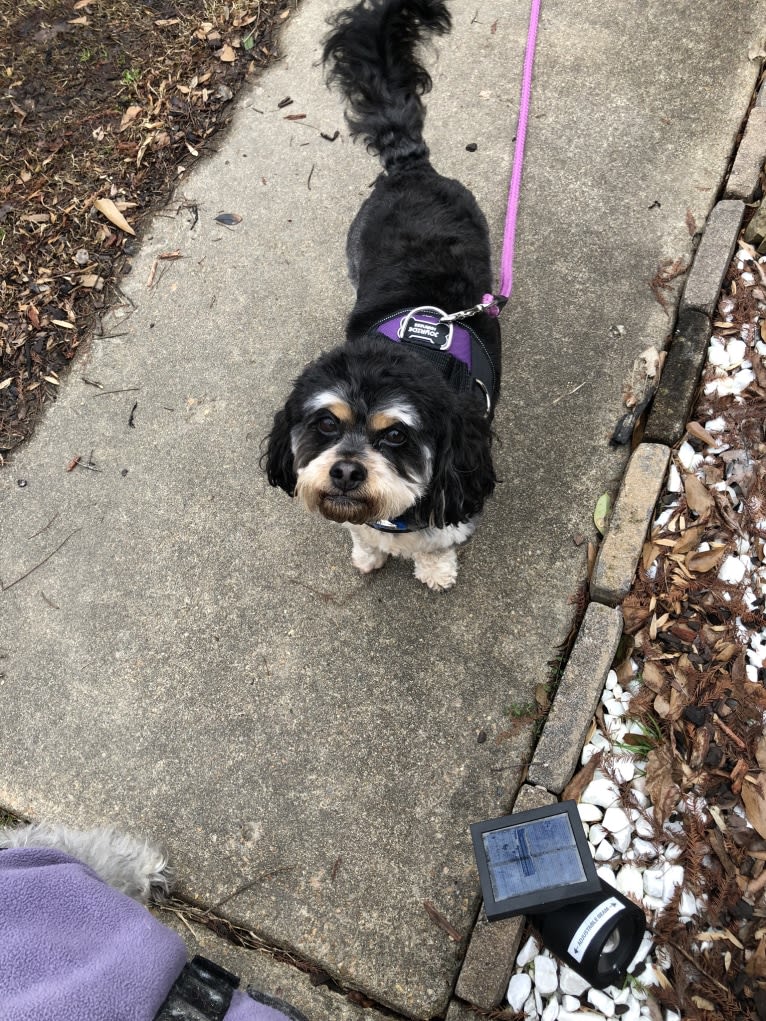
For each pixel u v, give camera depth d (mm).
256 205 3936
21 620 3072
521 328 3375
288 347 3539
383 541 2699
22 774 2775
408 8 2945
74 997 1079
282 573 3035
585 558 2883
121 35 4609
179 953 1314
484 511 3010
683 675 2555
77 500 3299
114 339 3678
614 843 2357
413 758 2621
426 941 2322
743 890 2223
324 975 2336
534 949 2240
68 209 4055
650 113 3844
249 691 2818
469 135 3920
